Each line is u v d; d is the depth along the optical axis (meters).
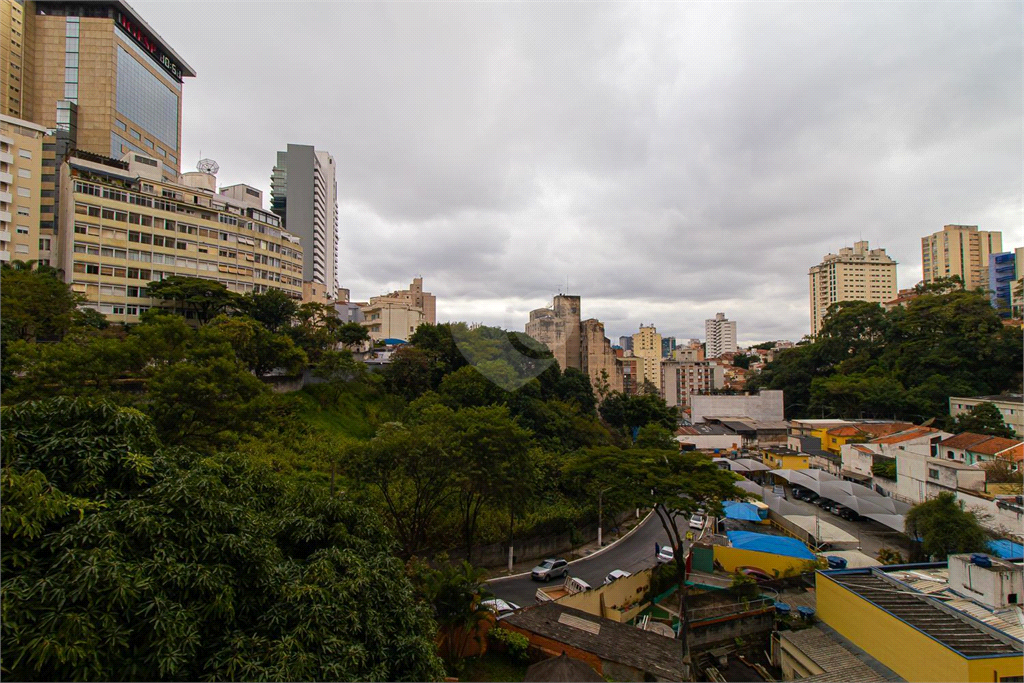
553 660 12.77
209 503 7.76
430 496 23.80
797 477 37.34
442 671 9.73
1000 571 14.34
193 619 6.67
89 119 70.00
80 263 45.91
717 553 24.73
